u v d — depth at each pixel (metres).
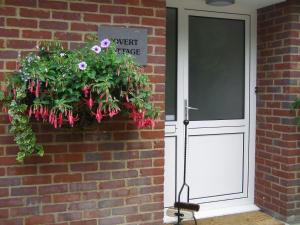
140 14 3.23
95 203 3.17
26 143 2.79
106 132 3.17
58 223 3.08
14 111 2.69
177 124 3.96
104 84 2.61
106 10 3.13
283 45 3.93
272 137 4.10
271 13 4.09
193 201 4.09
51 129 3.03
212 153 4.17
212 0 3.76
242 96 4.31
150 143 3.31
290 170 3.91
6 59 2.89
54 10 2.99
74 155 3.10
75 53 2.81
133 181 3.27
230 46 4.22
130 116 3.03
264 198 4.23
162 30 3.31
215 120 4.16
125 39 3.19
